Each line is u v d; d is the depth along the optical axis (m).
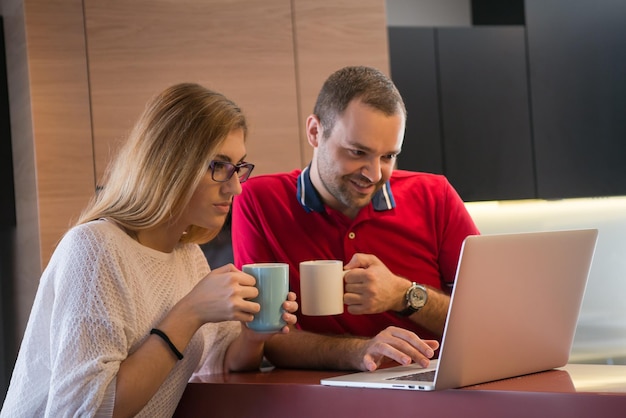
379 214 2.11
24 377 1.54
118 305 1.50
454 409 1.38
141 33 3.14
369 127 1.86
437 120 3.62
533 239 1.48
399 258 2.12
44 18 3.04
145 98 3.14
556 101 3.75
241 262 2.11
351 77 1.92
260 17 3.28
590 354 3.91
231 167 1.60
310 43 3.34
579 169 3.77
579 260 1.58
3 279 3.40
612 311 3.96
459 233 2.17
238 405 1.59
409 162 3.58
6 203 3.32
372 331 2.06
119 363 1.46
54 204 3.02
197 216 1.62
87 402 1.40
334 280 1.61
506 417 1.35
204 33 3.21
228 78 3.24
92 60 3.09
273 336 1.86
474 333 1.41
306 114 3.33
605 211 3.98
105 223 1.57
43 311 1.54
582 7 3.76
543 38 3.73
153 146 1.58
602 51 3.79
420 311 1.87
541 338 1.55
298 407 1.53
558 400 1.32
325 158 1.95
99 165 3.08
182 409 1.66
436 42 3.62
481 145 3.67
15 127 3.26
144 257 1.61
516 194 3.71
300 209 2.10
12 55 3.23
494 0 3.92
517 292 1.47
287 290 1.58
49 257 3.00
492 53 3.69
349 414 1.47
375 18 3.42
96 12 3.10
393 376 1.54
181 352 1.50
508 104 3.70
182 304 1.52
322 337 1.79
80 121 3.07
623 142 3.81
